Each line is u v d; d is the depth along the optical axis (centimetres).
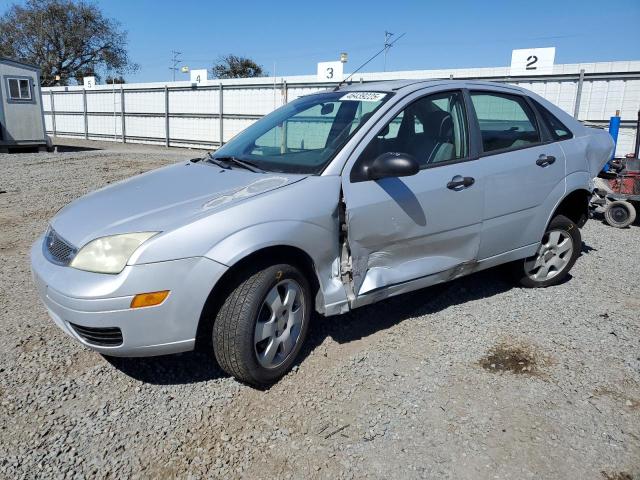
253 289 283
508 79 1350
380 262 339
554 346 353
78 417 275
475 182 371
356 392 299
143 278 262
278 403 289
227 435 263
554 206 429
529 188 407
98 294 261
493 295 440
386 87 375
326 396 295
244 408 285
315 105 393
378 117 342
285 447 255
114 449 252
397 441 259
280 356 308
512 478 236
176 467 242
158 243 265
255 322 285
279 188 302
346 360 332
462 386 305
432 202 349
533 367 327
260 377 295
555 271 459
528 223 416
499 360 335
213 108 2092
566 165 435
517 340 361
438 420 275
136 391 299
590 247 609
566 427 270
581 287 465
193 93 2148
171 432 265
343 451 252
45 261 297
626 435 264
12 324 378
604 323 389
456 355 340
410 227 342
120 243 270
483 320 391
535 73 1305
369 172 324
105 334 270
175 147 2277
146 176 369
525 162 404
